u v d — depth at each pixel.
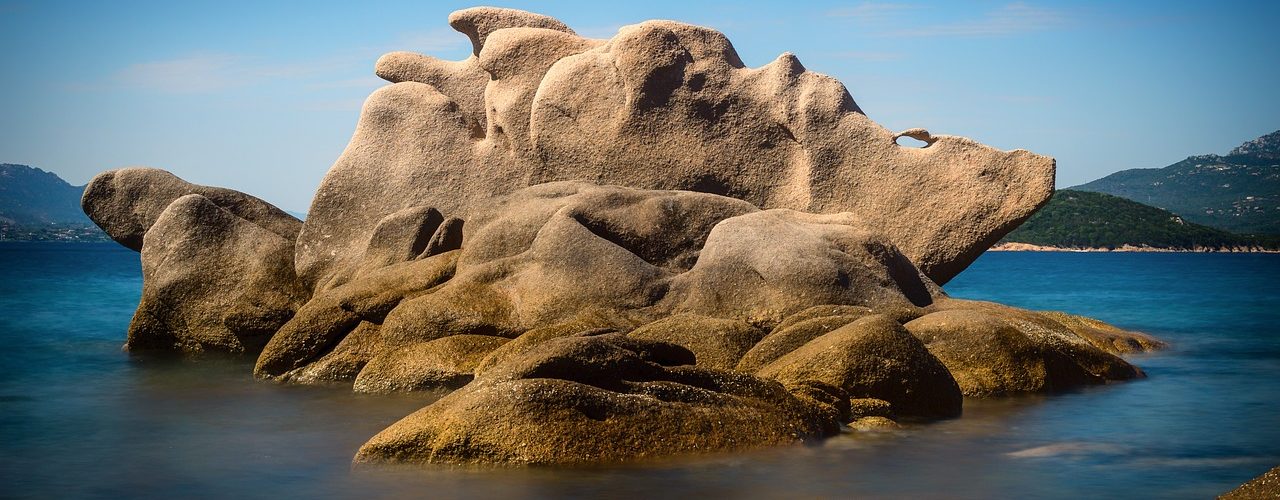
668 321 14.76
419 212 19.38
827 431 11.23
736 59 21.47
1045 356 14.30
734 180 20.52
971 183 19.84
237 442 11.32
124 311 29.11
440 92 22.02
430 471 9.77
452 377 14.31
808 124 20.39
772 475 9.66
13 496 9.30
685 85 20.73
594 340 10.96
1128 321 25.86
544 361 10.63
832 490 9.26
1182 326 24.33
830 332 13.04
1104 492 9.26
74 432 11.91
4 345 20.41
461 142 21.23
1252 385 14.77
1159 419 12.34
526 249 17.66
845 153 20.34
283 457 10.59
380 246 19.27
